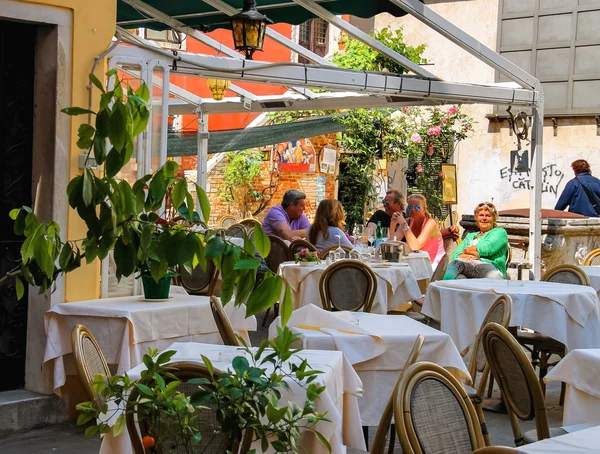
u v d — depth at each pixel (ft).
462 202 63.93
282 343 10.65
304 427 11.85
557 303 24.08
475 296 24.80
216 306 17.60
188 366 11.58
